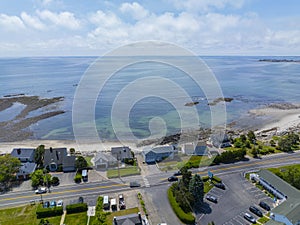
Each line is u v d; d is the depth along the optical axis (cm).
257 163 4706
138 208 3334
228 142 5666
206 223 3053
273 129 7256
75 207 3294
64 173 4378
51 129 7256
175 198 3462
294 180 3800
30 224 3064
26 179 4209
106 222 3045
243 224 3031
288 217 2870
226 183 3981
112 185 3912
